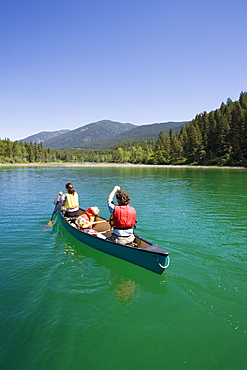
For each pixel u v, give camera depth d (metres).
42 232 8.04
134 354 3.08
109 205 5.70
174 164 96.81
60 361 2.98
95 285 4.74
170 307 4.03
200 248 6.52
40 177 33.59
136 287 4.68
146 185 22.47
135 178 31.44
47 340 3.31
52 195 15.98
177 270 5.27
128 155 141.25
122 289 4.60
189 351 3.12
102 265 5.65
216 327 3.56
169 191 18.03
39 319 3.72
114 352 3.11
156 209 11.42
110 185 22.47
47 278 4.98
